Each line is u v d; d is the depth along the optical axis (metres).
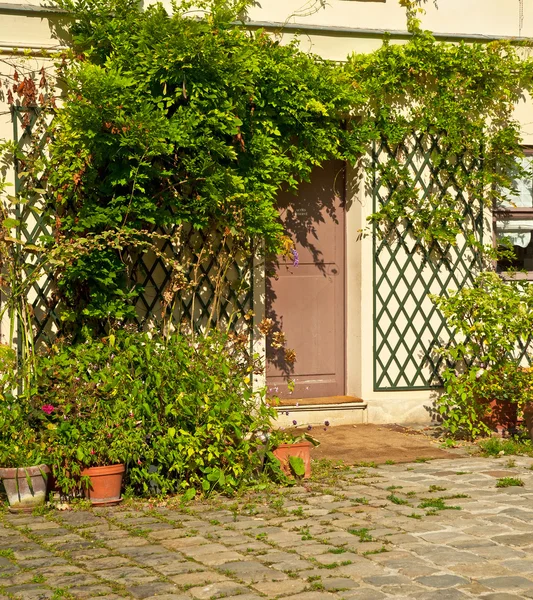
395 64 9.02
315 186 9.31
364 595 4.48
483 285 9.36
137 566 4.98
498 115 9.64
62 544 5.42
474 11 9.54
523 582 4.64
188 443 6.49
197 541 5.45
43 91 8.05
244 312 8.66
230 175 7.84
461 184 9.47
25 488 6.21
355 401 9.12
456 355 8.73
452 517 5.86
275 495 6.55
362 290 9.18
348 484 6.84
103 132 7.45
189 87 7.78
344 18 9.09
